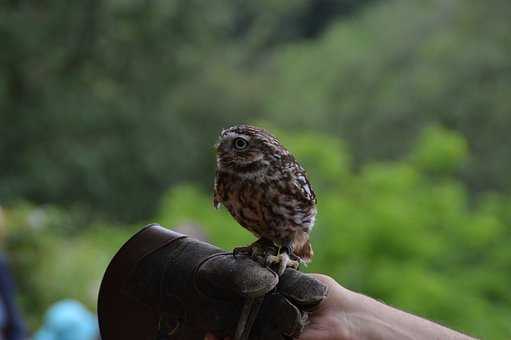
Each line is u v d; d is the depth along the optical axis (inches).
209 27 1166.3
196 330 114.5
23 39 981.2
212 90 1331.2
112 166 1141.7
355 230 344.2
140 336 117.1
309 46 1491.1
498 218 421.1
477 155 1016.9
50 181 1051.9
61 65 1050.1
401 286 331.6
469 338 118.6
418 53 1177.4
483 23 1105.4
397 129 1114.7
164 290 115.8
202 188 1268.5
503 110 1029.2
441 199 387.9
